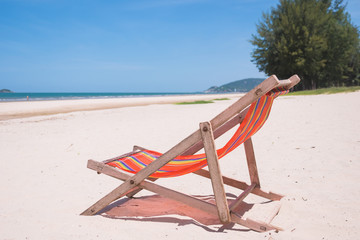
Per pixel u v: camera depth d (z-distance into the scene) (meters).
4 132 9.47
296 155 5.05
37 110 20.09
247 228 2.69
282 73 38.34
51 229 2.65
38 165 5.32
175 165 3.03
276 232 2.53
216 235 2.52
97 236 2.49
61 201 3.52
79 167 5.13
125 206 3.38
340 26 37.88
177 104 23.25
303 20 36.25
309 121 8.28
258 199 3.45
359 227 2.54
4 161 5.66
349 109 10.34
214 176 2.52
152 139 7.34
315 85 39.44
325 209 2.95
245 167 4.70
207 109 15.23
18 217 2.98
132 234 2.54
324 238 2.40
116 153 6.07
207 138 2.48
